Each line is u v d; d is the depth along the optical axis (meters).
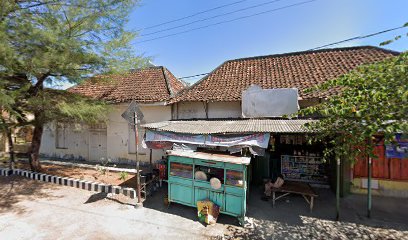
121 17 8.74
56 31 7.09
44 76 8.10
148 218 5.71
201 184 5.93
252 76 10.11
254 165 8.69
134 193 7.02
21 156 13.24
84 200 6.85
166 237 4.82
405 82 3.42
